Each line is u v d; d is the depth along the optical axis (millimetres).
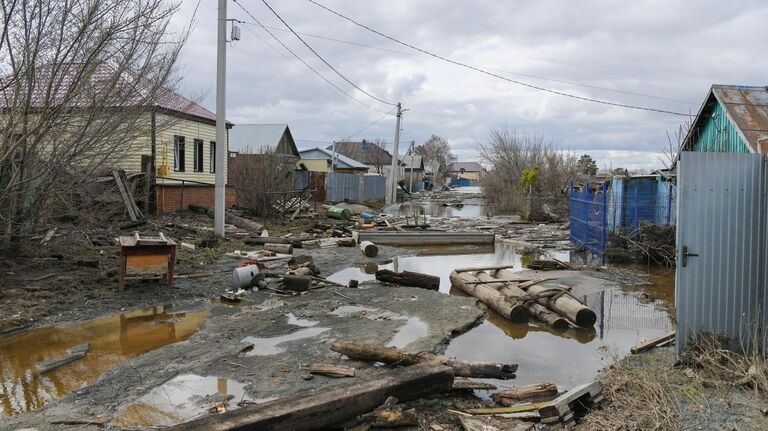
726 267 5223
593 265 12328
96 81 9180
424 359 5352
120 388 4887
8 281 8492
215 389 4875
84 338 6543
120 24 8953
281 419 3754
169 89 11359
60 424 4148
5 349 6117
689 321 5215
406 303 8352
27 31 8133
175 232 14203
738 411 4191
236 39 14180
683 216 5129
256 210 21250
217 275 10219
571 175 33656
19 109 8125
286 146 37750
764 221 5242
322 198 32719
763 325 5195
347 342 5551
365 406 4176
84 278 8992
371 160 74438
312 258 12750
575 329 7340
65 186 9562
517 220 26609
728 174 5188
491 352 6340
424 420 4285
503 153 39688
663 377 4844
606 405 4477
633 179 14562
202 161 21922
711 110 13836
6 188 8500
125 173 14875
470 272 10156
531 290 8531
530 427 4164
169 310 7824
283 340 6398
